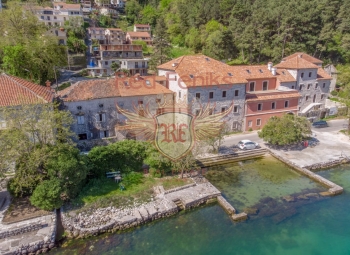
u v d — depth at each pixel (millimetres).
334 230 24094
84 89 38375
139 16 148875
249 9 99000
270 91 48438
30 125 25750
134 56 86125
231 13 100250
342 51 85250
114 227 23641
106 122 39188
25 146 25672
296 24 82438
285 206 27359
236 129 46000
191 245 22172
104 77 75438
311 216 25922
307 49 85188
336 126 50406
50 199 23688
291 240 22797
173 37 113562
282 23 83688
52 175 25094
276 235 23453
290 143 39906
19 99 30562
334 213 26375
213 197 28250
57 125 27438
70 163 25344
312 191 30141
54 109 34031
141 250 21578
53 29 86938
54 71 62562
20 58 54375
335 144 41719
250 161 37344
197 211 26594
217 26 95250
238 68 48844
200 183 30516
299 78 51875
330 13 88500
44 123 26375
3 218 23359
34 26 68938
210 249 21750
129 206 25891
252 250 21703
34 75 57531
